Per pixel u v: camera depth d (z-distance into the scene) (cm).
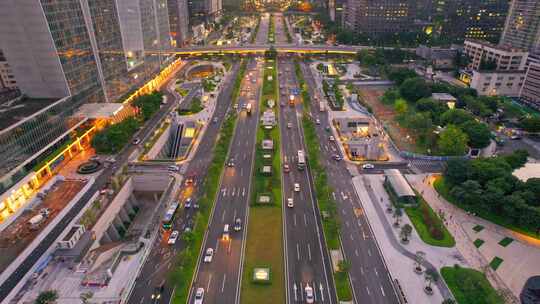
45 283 10206
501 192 12262
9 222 11712
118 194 14012
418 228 12356
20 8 14288
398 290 10031
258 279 10331
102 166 16088
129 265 10919
